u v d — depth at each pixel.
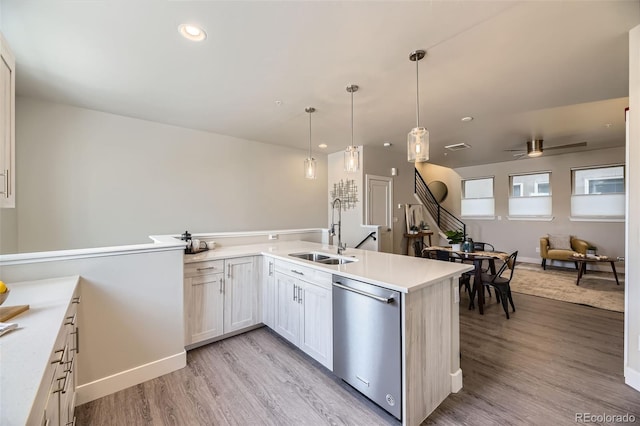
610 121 4.01
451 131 4.52
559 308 3.81
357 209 5.61
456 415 1.82
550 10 1.78
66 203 3.40
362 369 1.89
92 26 1.93
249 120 3.96
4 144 1.47
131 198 3.86
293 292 2.60
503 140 5.12
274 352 2.62
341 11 1.79
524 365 2.39
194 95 3.10
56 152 3.34
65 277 1.87
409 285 1.67
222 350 2.66
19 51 2.23
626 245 2.12
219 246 3.52
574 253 5.73
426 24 1.92
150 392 2.05
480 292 3.65
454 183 8.51
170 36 2.05
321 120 3.95
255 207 5.10
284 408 1.89
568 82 2.79
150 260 2.24
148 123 3.99
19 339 1.01
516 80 2.74
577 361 2.45
